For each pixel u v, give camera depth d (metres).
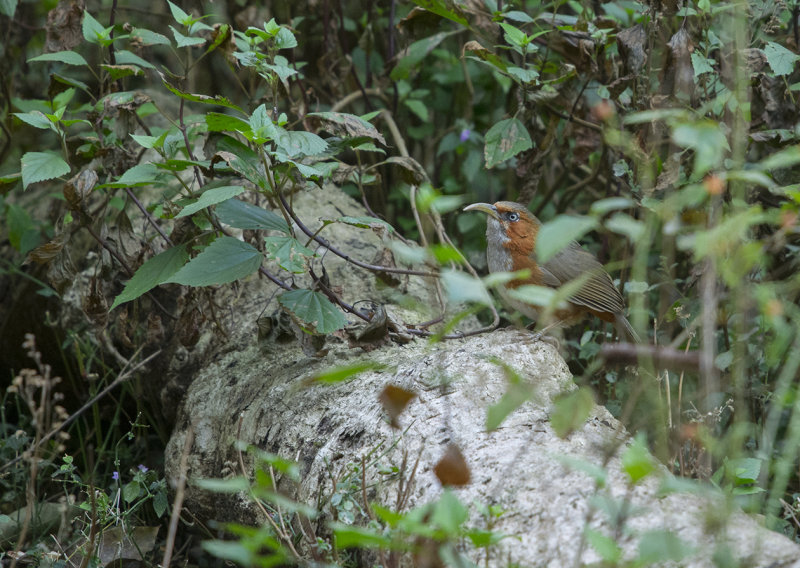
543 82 9.07
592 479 5.07
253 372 8.34
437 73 12.66
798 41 9.06
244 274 7.07
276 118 7.80
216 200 6.61
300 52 12.13
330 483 6.36
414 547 4.20
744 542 4.45
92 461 9.85
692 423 6.71
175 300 9.84
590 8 9.84
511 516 5.10
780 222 5.22
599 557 4.57
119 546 7.64
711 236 3.96
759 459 5.89
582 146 9.95
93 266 10.43
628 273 9.42
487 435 5.86
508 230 8.57
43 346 11.04
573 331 10.24
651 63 8.20
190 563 8.47
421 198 4.12
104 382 10.24
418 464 5.86
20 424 9.80
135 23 12.92
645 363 5.43
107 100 7.85
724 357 7.37
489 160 8.80
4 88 11.05
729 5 7.53
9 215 10.75
